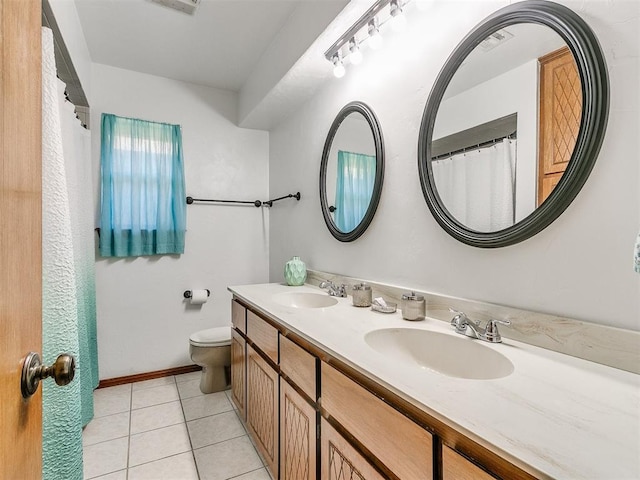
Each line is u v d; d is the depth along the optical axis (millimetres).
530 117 935
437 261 1262
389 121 1511
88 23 1886
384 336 1116
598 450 482
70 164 1570
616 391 662
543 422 554
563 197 835
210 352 2244
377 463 766
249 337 1726
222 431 1841
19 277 504
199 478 1481
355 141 1749
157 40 2068
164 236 2525
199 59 2309
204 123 2721
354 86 1762
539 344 901
